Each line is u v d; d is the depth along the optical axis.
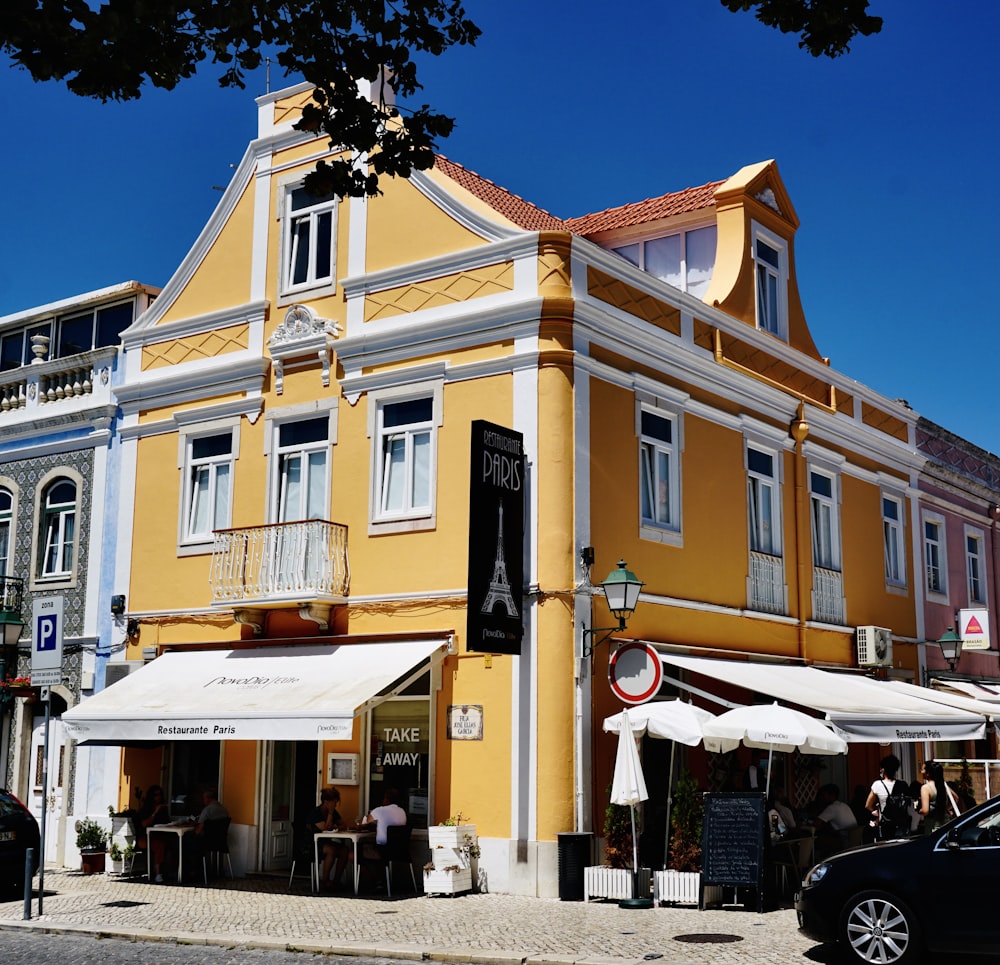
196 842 17.64
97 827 19.12
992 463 29.84
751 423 20.42
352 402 18.39
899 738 15.98
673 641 17.88
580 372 16.69
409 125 9.79
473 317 17.23
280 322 19.59
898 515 25.33
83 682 20.77
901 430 25.72
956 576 27.33
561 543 16.12
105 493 21.25
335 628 17.94
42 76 8.35
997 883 10.32
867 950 10.73
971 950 10.35
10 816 16.86
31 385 22.86
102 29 8.20
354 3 9.39
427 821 16.53
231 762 18.73
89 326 23.44
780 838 14.79
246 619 18.55
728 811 14.07
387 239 18.62
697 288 21.67
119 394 21.25
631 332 17.69
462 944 12.09
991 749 26.20
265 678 17.45
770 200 22.20
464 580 16.78
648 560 17.64
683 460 18.70
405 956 11.74
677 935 12.38
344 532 18.08
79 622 21.12
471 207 17.75
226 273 20.52
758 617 19.88
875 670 22.94
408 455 17.75
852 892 10.87
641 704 15.20
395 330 17.98
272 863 18.33
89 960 11.75
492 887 15.69
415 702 17.08
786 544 21.06
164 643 19.83
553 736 15.67
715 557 19.16
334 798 16.69
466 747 16.31
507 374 16.84
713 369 19.56
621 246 22.73
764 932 12.51
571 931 12.72
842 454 23.27
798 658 20.81
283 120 20.23
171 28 9.02
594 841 15.77
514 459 16.25
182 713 16.59
